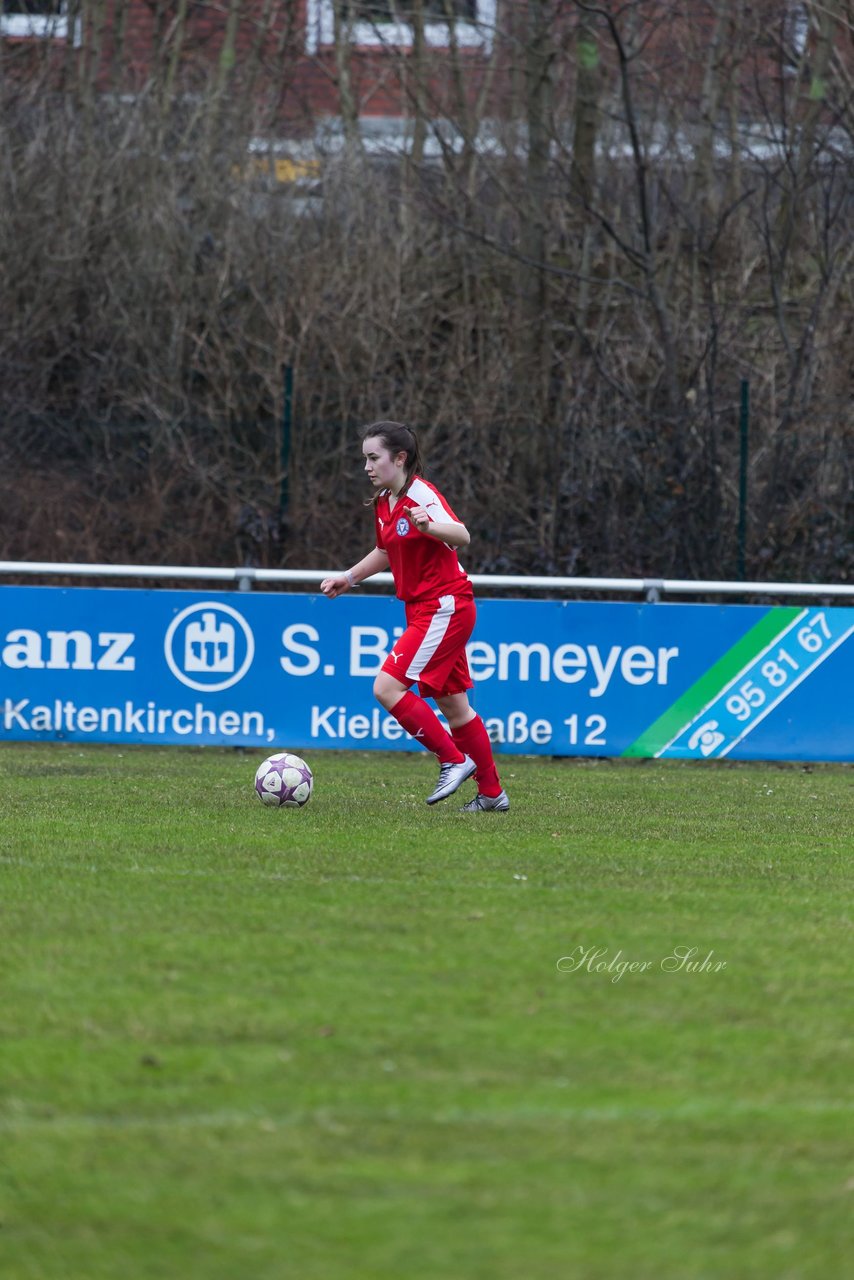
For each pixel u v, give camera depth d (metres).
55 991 16.20
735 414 50.88
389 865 23.31
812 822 29.17
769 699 36.75
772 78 65.50
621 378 55.59
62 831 26.08
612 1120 12.94
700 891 21.95
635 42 63.66
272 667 36.72
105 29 72.00
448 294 62.06
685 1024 15.48
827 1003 16.30
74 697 36.84
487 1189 11.59
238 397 55.53
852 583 47.59
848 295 60.25
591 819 28.77
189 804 29.44
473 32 70.44
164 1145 12.32
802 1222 11.12
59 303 59.38
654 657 36.66
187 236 60.19
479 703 36.66
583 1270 10.35
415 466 27.75
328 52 74.12
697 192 64.88
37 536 50.41
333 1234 10.84
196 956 17.64
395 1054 14.39
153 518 50.19
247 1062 14.12
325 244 60.06
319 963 17.41
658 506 47.75
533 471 48.78
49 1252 10.59
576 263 64.19
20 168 61.34
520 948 18.27
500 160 64.50
